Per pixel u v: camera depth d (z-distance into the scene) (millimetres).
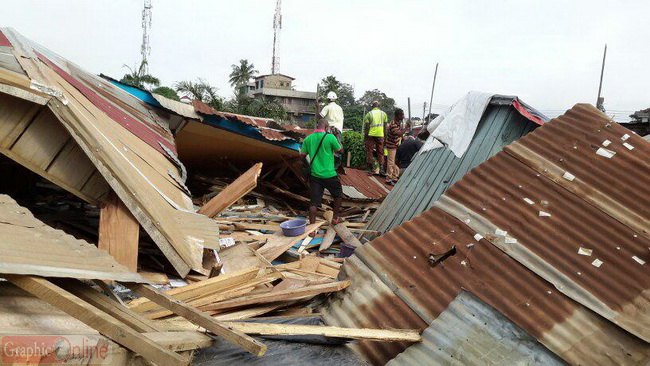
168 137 7801
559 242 3252
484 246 3342
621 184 3553
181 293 3768
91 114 4875
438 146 7219
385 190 12273
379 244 3609
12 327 1814
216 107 31422
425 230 3615
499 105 6641
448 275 3252
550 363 2605
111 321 2008
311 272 5164
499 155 4031
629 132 3943
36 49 5930
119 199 4254
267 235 7031
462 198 3748
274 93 74062
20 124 3873
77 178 4168
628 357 2580
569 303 2883
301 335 3121
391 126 12891
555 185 3658
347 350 2996
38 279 2039
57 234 2938
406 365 2752
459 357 2697
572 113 4289
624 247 3154
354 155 18453
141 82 36188
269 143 9531
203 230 5074
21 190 7066
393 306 3209
